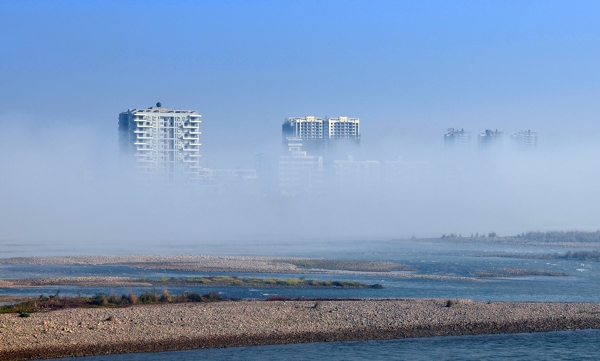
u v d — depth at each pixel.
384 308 152.50
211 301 159.25
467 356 117.38
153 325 129.25
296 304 154.25
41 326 124.56
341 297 183.88
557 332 136.88
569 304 164.50
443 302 163.00
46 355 110.00
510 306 159.62
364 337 128.62
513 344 126.31
